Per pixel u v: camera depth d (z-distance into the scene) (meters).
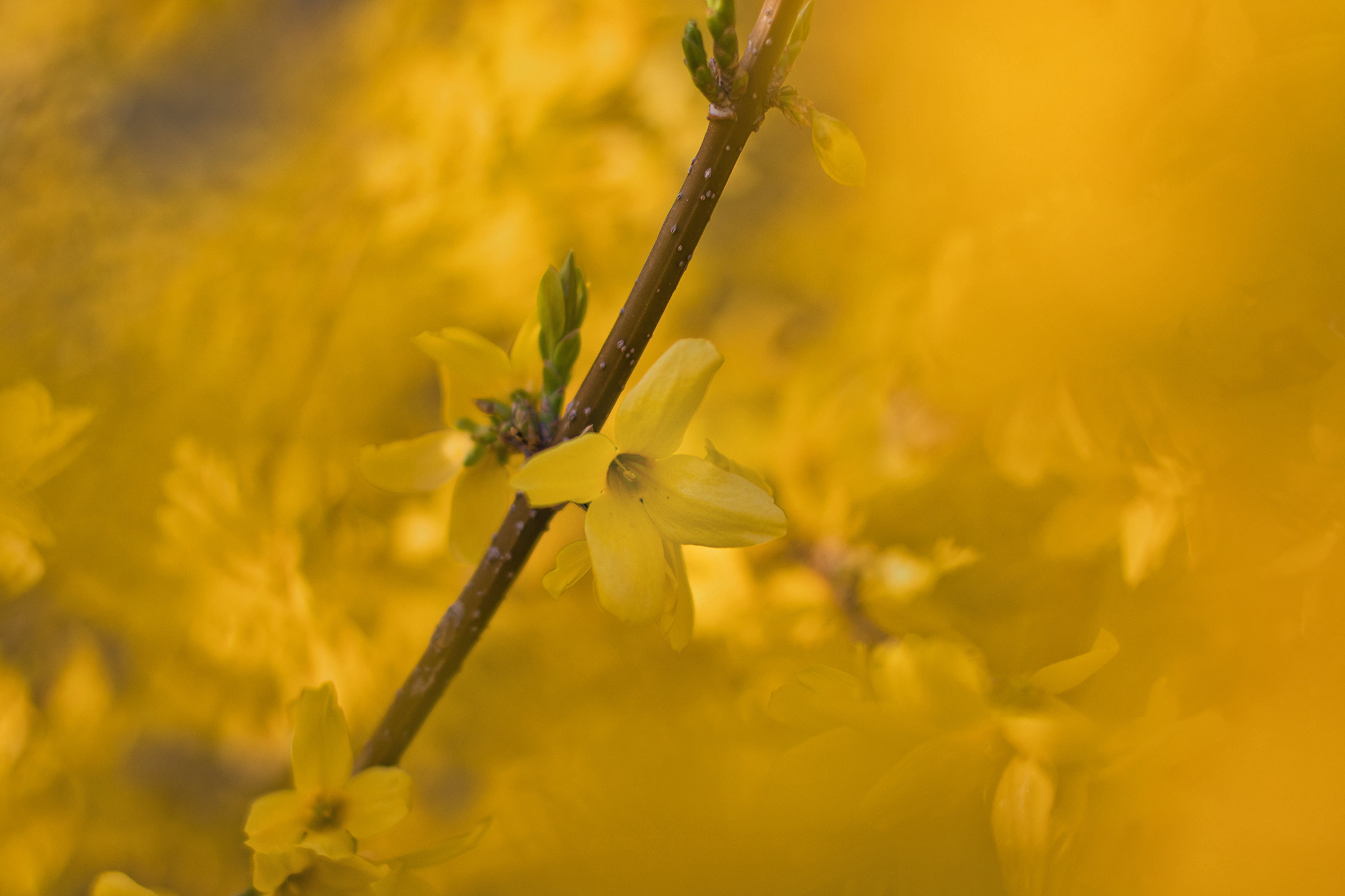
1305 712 0.61
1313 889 0.60
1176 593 0.64
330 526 0.78
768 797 0.61
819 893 0.62
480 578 0.62
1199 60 0.63
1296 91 0.61
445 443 0.63
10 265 0.89
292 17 1.23
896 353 0.73
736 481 0.60
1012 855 0.60
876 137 0.87
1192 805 0.60
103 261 0.90
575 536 0.85
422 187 0.84
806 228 0.99
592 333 0.83
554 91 0.85
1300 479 0.62
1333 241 0.62
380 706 0.75
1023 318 0.65
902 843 0.62
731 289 0.99
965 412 0.70
